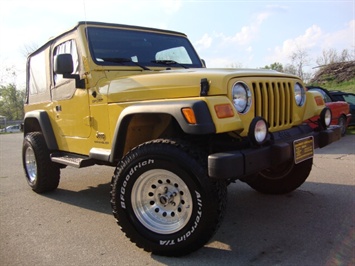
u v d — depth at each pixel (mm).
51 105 4281
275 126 3098
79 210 3967
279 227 3207
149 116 3043
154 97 2898
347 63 23094
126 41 3879
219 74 2678
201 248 2812
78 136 3793
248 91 2791
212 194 2504
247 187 4582
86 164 3637
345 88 20250
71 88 3809
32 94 4965
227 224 3330
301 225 3225
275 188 4156
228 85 2635
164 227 2742
